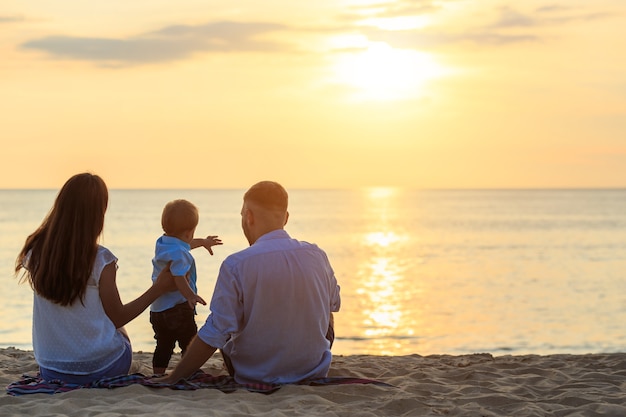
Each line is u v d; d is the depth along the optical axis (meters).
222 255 50.19
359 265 45.19
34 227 85.06
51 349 5.29
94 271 5.24
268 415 4.38
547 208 199.38
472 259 50.00
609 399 5.03
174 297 5.82
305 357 5.34
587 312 25.64
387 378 6.03
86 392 4.96
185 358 5.21
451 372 6.21
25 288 29.02
